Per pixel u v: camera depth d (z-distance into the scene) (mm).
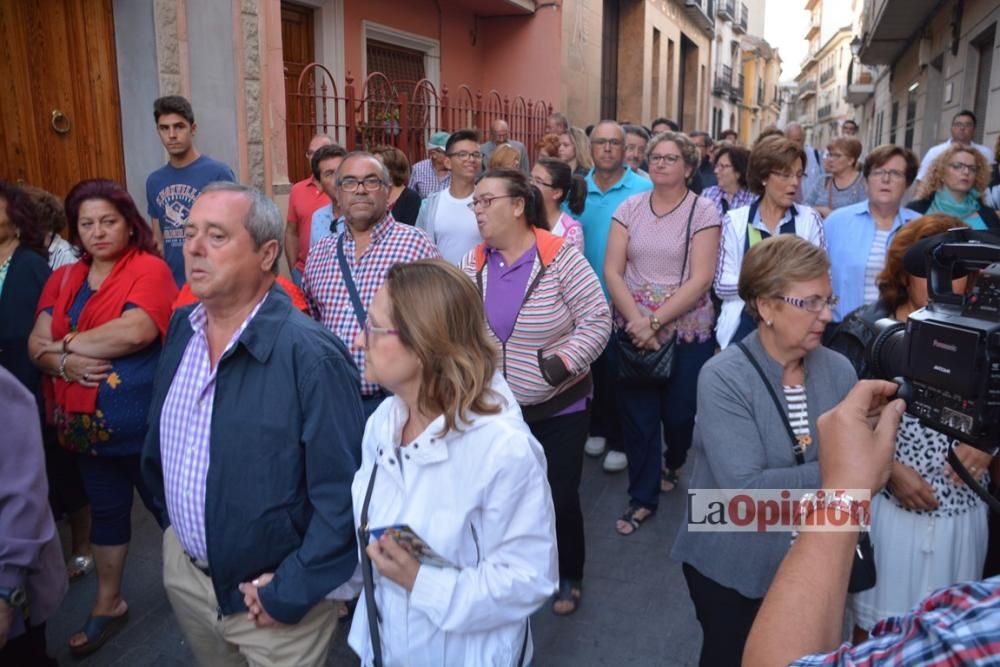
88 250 2998
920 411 1161
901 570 2221
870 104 32156
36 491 1942
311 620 2037
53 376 2980
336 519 1916
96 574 3562
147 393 2957
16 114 4930
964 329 1070
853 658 738
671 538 3959
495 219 3016
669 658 3016
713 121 29516
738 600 2154
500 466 1607
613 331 4473
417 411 1714
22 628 2016
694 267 3967
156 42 5355
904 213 3969
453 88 11906
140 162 5512
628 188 4816
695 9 21875
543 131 12031
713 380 2154
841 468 989
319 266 3172
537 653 3037
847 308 3973
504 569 1630
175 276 4730
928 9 14039
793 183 3883
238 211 1961
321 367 1938
